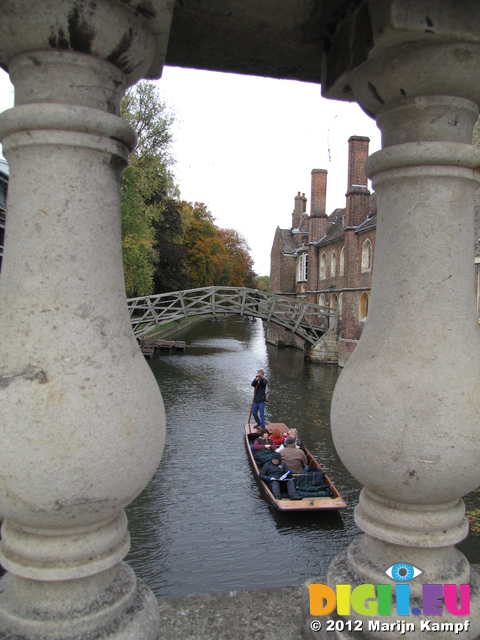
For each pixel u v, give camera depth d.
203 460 13.79
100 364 1.49
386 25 1.59
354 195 30.39
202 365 30.39
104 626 1.60
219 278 69.81
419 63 1.65
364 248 29.69
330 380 26.00
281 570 8.72
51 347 1.46
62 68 1.53
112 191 1.60
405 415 1.63
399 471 1.66
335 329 32.97
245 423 17.55
